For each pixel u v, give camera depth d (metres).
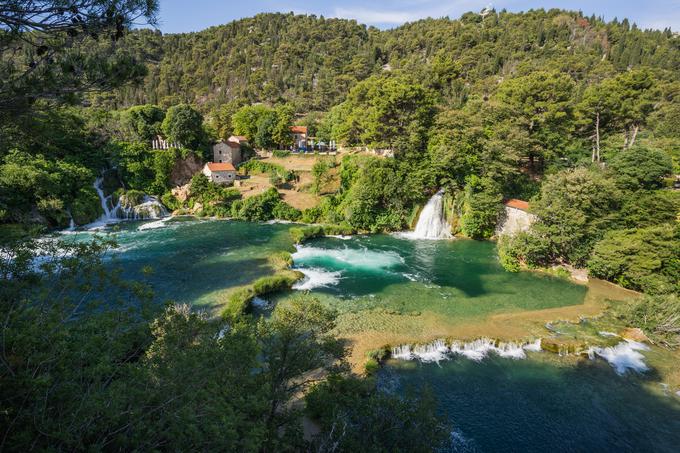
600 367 33.34
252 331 21.86
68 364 12.48
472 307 43.22
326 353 24.34
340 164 91.06
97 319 15.62
